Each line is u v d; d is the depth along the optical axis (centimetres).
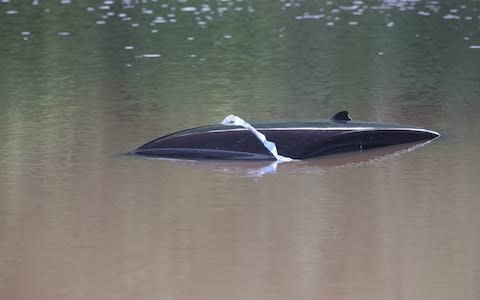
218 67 5269
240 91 4528
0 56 5728
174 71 5147
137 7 8212
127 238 2494
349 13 7800
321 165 3183
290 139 3306
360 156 3291
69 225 2597
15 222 2628
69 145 3472
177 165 3178
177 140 3331
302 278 2211
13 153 3366
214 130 3347
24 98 4397
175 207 2738
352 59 5544
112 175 3067
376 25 7069
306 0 8725
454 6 8231
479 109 4053
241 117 3925
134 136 3600
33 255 2384
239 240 2477
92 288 2181
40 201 2808
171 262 2327
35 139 3572
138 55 5719
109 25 7125
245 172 3102
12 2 8512
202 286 2180
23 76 5016
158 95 4444
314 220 2622
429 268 2269
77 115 4000
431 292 2131
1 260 2353
